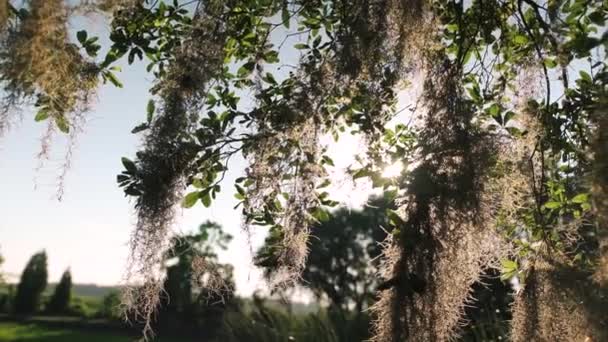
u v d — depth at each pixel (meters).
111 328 17.14
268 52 3.05
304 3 2.94
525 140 2.88
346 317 6.13
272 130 2.59
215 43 2.52
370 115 2.81
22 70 2.28
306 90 2.60
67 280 23.39
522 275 2.96
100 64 2.71
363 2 2.55
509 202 2.84
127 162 2.42
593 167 2.23
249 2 2.88
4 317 21.52
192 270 2.64
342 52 2.53
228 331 6.51
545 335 2.73
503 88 3.06
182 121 2.44
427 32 2.64
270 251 2.69
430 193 2.26
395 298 2.29
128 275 2.40
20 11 2.34
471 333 4.42
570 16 2.93
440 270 2.32
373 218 18.95
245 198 2.67
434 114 2.47
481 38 3.27
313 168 2.57
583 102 2.76
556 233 2.94
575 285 2.60
